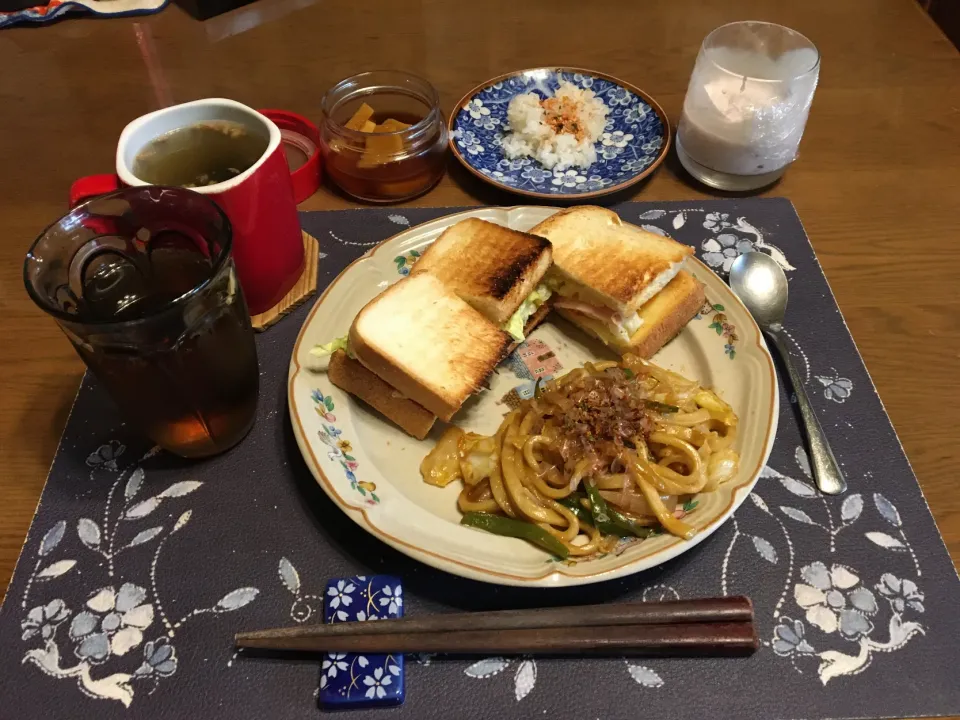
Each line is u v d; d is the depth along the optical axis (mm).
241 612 351
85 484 393
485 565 340
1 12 722
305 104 613
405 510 369
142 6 713
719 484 374
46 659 337
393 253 481
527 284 449
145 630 345
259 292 445
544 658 335
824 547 370
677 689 326
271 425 419
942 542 371
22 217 518
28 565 365
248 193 392
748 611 332
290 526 379
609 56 668
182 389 351
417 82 556
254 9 727
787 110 508
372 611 342
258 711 323
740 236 514
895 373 439
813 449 399
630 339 446
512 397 437
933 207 531
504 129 591
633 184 546
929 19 696
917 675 329
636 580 360
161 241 373
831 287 484
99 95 625
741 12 716
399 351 405
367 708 322
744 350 432
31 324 460
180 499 388
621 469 376
